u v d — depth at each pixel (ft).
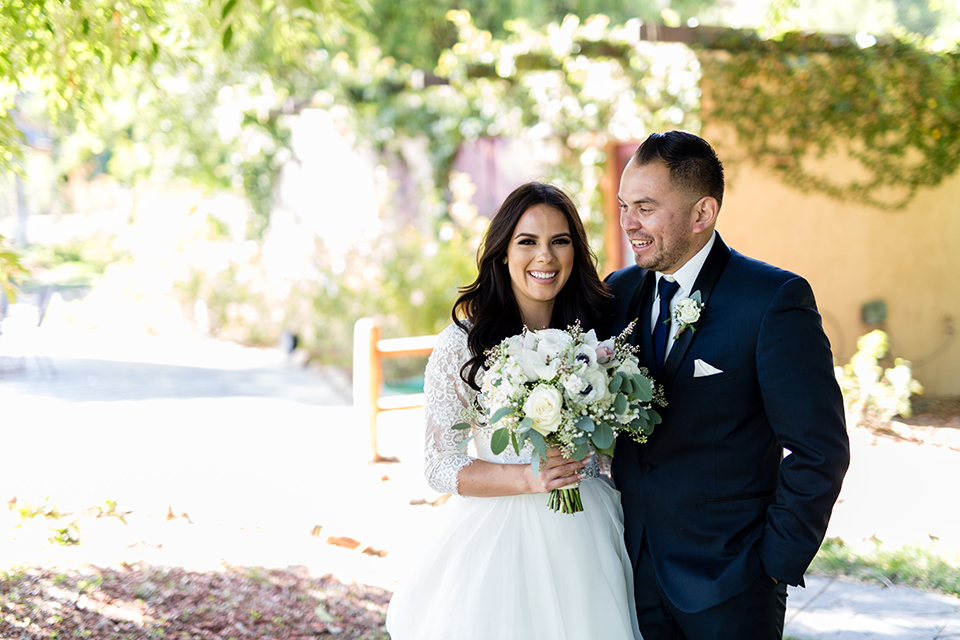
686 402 7.52
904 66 22.59
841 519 15.34
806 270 24.13
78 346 35.53
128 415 23.35
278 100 35.76
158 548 13.28
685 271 7.73
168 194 38.65
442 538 8.18
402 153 39.86
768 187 23.66
